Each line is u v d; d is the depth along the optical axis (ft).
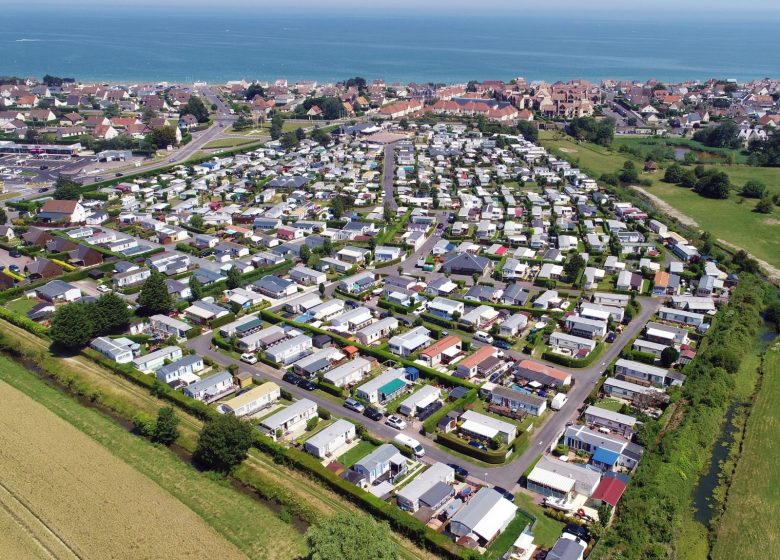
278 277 508.53
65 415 329.72
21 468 281.13
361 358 386.93
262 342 403.34
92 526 246.06
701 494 281.54
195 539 240.53
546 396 351.05
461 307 449.89
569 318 432.66
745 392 365.81
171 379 363.76
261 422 316.81
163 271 518.78
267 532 247.50
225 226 647.97
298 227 634.43
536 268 542.98
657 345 397.39
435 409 337.11
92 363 386.11
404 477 285.43
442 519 257.96
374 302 478.18
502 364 385.09
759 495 279.28
